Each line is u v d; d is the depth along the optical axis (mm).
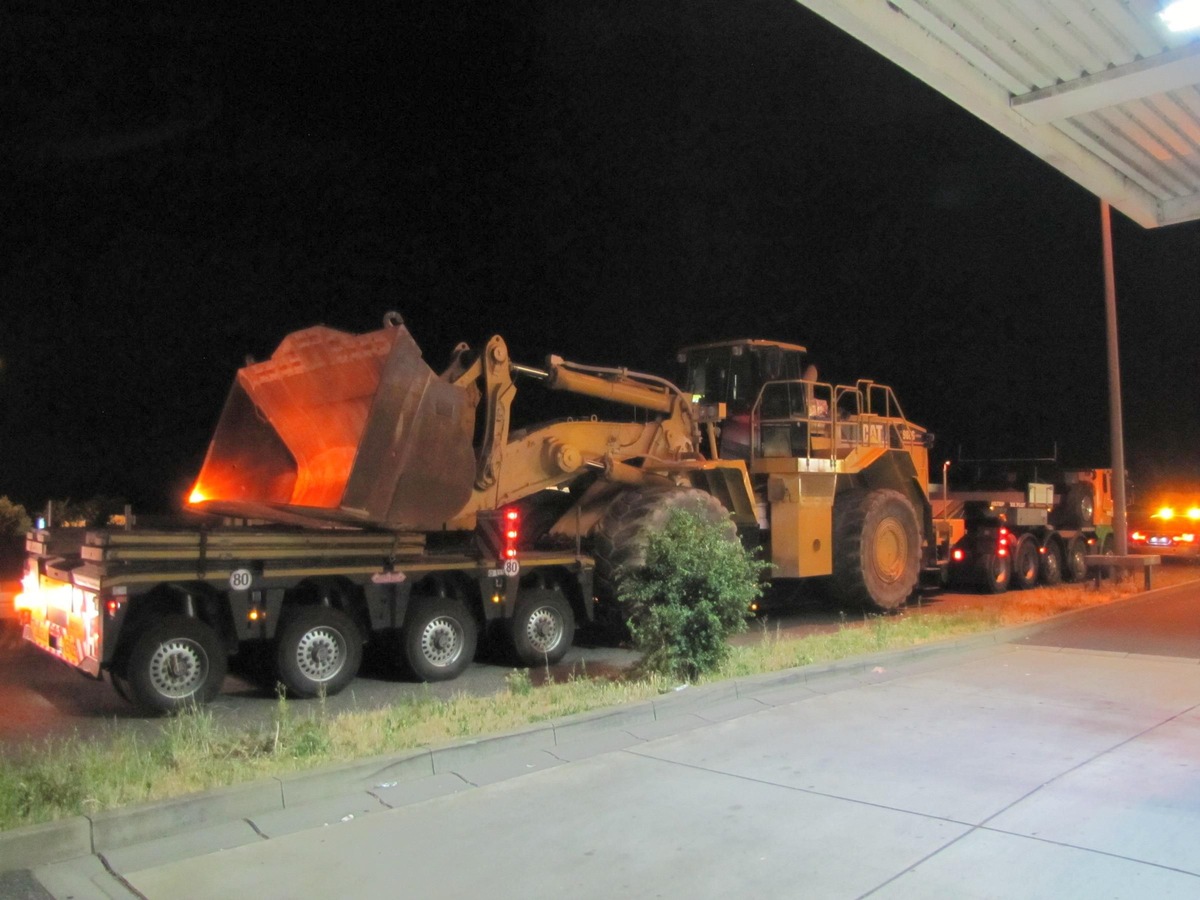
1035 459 23500
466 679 10766
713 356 16156
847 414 16391
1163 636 12992
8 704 9406
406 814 5910
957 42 6504
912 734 7688
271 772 6277
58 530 10375
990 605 17094
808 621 15422
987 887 4766
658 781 6500
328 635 9742
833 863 5086
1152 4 6027
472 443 10992
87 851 5309
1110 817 5734
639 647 9805
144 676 8719
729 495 14539
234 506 10336
